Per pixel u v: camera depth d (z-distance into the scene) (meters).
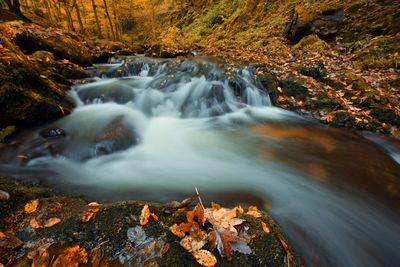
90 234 1.81
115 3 28.17
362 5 9.17
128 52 12.16
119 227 1.85
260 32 13.00
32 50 7.42
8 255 1.66
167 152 4.14
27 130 4.06
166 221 1.92
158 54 10.88
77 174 3.27
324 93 5.67
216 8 20.08
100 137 3.94
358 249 2.32
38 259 1.64
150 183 3.15
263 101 6.26
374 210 2.82
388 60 6.58
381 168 3.62
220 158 3.97
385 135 4.54
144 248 1.70
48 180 3.00
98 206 2.07
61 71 6.63
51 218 1.96
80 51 8.64
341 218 2.68
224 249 1.70
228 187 3.12
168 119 5.61
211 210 2.17
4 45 5.17
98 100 5.79
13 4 12.64
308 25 9.64
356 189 3.16
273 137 4.73
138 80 7.49
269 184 3.23
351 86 5.83
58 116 4.61
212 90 6.14
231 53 10.85
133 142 4.17
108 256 1.67
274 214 2.62
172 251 1.67
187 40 20.00
